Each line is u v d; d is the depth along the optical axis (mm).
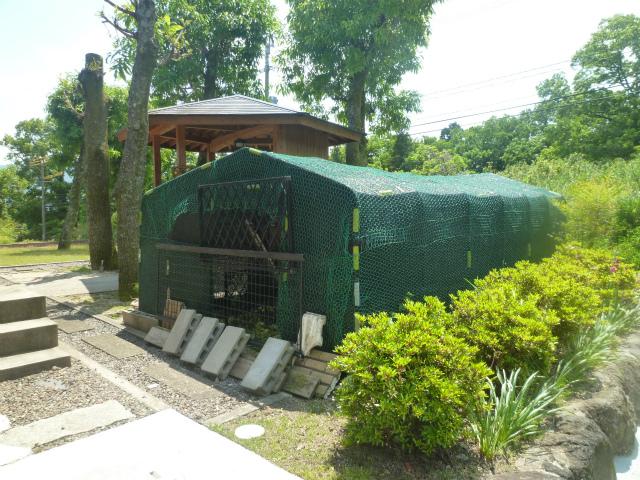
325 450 2920
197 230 5715
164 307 6113
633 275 6461
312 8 16031
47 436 3045
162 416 3381
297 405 3719
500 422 2955
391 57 16156
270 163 4820
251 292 5383
